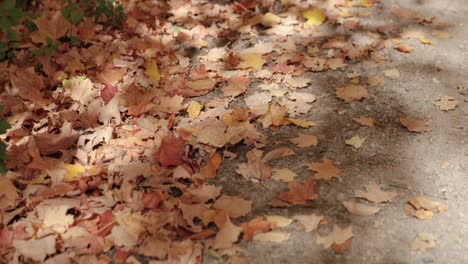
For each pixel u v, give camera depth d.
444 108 1.81
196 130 1.72
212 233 1.44
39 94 1.83
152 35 2.18
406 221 1.46
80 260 1.37
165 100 1.83
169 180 1.56
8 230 1.42
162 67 2.01
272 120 1.77
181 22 2.29
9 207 1.48
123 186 1.52
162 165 1.60
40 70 1.98
